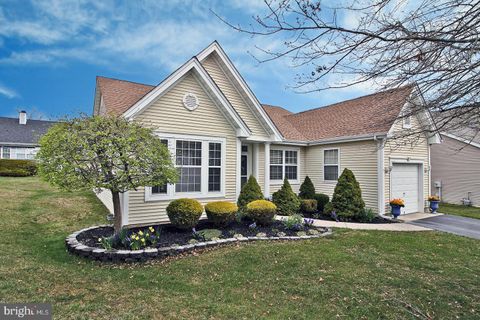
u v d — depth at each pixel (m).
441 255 6.04
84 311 3.40
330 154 13.27
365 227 8.66
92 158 5.63
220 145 9.88
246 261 5.35
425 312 3.68
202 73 9.16
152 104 8.46
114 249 5.46
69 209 9.48
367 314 3.55
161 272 4.84
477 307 3.83
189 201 7.20
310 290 4.18
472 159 15.16
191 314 3.43
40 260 5.16
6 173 19.61
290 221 7.88
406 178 12.12
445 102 2.76
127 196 7.97
